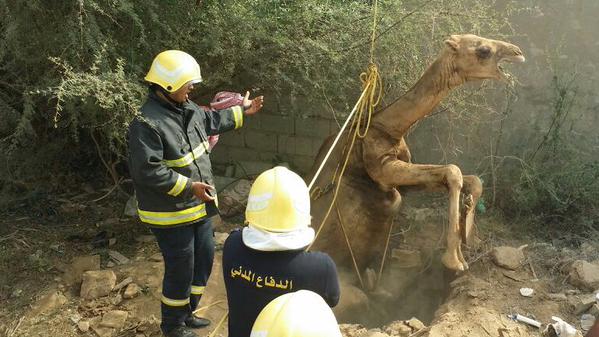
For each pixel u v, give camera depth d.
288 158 6.12
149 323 3.69
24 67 4.23
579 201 4.99
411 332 3.59
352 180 4.15
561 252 4.42
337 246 4.30
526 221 4.95
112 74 3.54
